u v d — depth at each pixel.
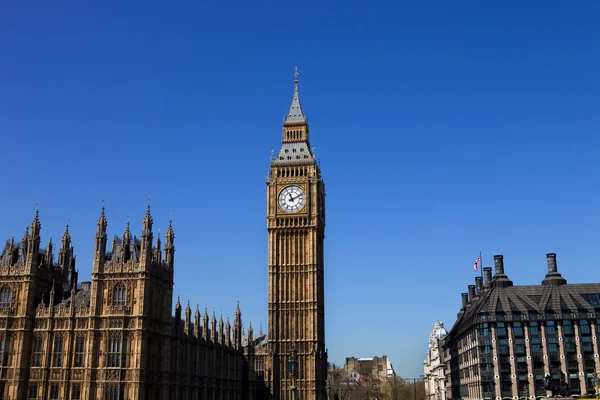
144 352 96.81
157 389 101.75
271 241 158.62
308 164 162.00
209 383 130.38
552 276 156.88
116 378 95.62
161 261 105.75
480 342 148.00
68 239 116.38
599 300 148.00
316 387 148.50
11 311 100.50
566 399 103.88
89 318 98.31
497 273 163.50
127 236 102.81
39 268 104.81
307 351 151.00
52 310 100.62
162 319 104.88
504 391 143.88
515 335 146.62
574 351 143.62
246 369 162.12
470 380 164.50
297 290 155.12
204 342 127.75
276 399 149.62
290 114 168.75
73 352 98.62
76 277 116.00
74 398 96.75
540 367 144.00
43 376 98.19
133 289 98.81
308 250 157.25
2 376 98.31
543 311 147.12
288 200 160.25
